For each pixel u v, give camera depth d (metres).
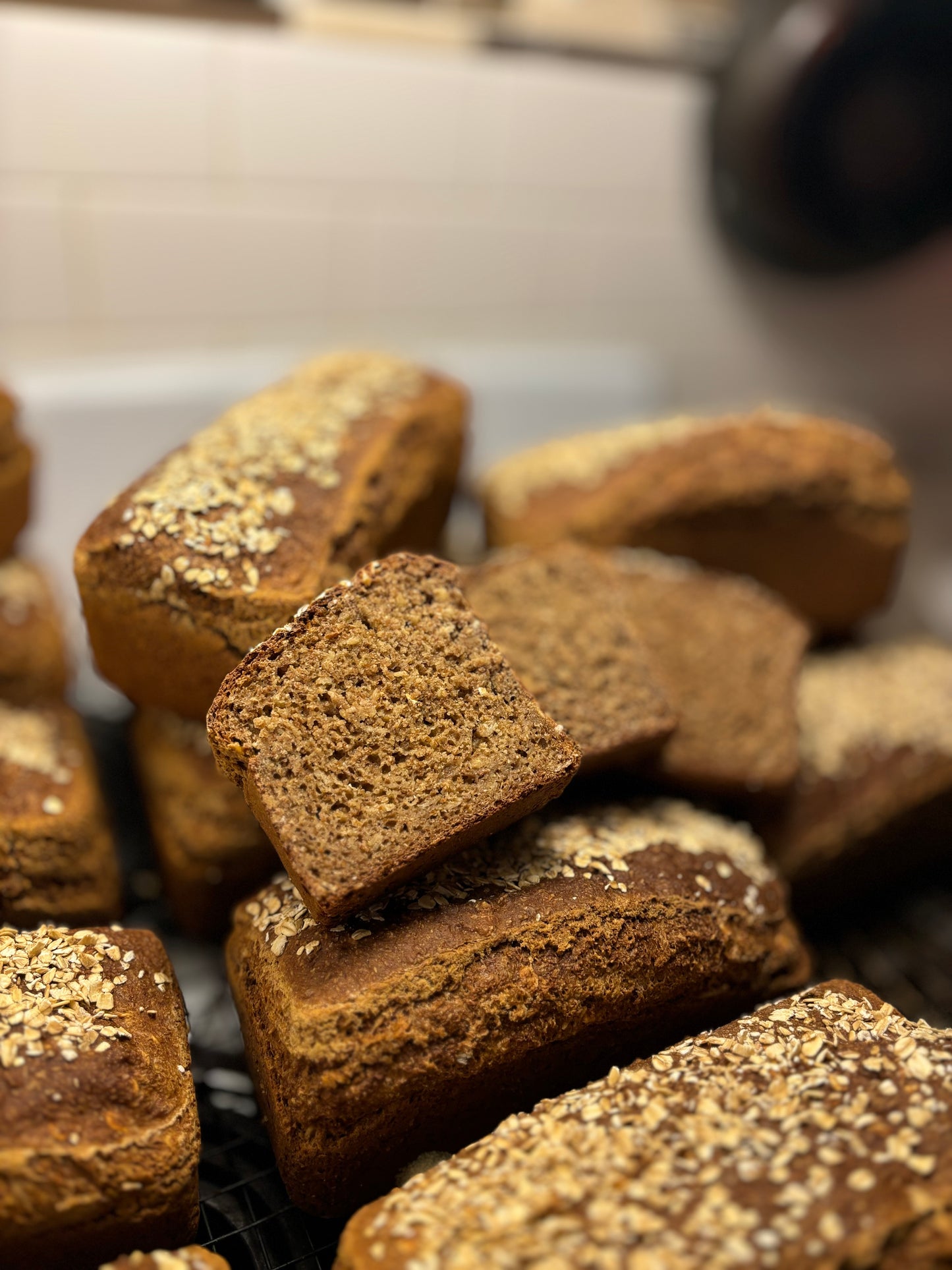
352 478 0.43
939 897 0.54
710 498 0.56
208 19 0.69
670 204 0.92
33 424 0.70
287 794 0.34
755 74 0.78
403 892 0.36
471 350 0.91
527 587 0.43
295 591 0.39
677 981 0.37
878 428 1.08
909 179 0.82
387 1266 0.29
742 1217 0.29
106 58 0.69
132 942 0.37
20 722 0.48
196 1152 0.32
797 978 0.40
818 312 1.01
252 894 0.42
